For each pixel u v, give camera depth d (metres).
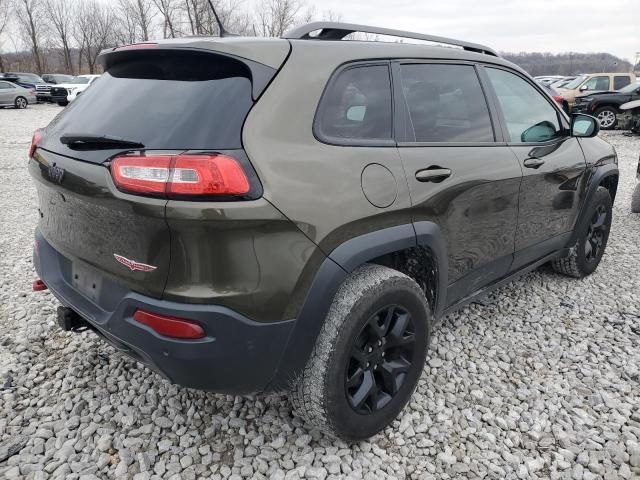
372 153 2.20
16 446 2.31
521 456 2.32
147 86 2.16
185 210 1.74
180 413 2.53
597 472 2.23
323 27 2.38
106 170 1.91
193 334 1.82
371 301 2.13
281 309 1.90
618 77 17.11
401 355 2.44
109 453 2.29
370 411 2.30
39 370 2.89
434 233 2.42
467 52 2.95
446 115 2.67
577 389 2.78
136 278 1.91
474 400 2.69
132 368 2.89
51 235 2.40
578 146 3.73
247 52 1.99
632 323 3.50
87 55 54.34
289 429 2.42
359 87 2.28
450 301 2.82
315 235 1.93
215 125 1.86
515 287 4.07
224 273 1.80
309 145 2.00
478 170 2.68
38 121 19.11
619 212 6.36
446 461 2.27
